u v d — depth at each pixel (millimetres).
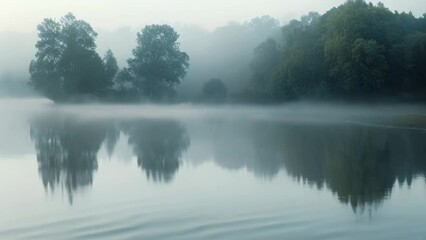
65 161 29359
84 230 15867
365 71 74562
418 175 23969
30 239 15109
